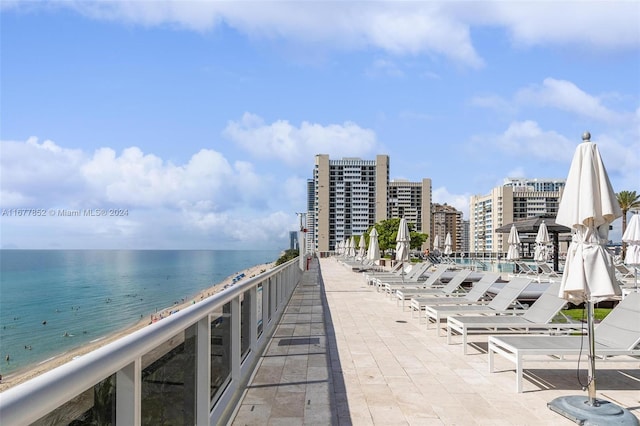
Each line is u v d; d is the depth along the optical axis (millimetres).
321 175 105438
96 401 1675
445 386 4789
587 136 4023
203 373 3188
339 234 107000
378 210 105062
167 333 2186
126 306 36031
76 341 21547
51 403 1121
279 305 9688
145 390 2115
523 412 4020
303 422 3656
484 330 7672
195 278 70438
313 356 5957
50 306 36719
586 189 3906
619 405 4176
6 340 22562
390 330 8102
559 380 5027
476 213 97250
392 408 4098
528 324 6234
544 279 18484
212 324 3584
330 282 18781
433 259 34469
